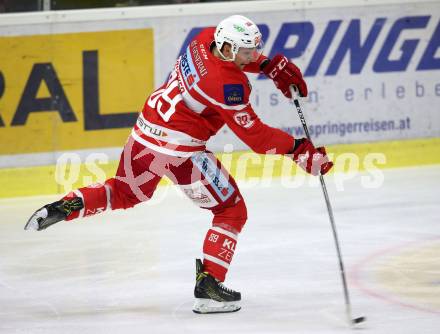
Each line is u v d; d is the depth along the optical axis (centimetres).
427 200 2245
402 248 1812
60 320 1414
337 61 2669
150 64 2595
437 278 1587
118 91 2578
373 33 2681
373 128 2712
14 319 1427
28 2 2600
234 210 1420
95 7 2661
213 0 2747
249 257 1783
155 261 1784
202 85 1338
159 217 2197
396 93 2716
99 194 1431
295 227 2027
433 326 1305
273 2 2620
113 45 2562
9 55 2506
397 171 2630
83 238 2006
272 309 1433
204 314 1419
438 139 2719
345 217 2106
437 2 2709
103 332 1341
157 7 2580
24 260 1827
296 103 1467
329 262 1725
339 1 2648
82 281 1655
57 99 2542
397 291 1510
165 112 1403
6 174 2503
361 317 1337
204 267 1411
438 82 2742
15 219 2219
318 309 1422
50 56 2530
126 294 1557
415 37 2709
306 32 2644
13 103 2520
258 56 1499
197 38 1403
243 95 1326
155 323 1379
